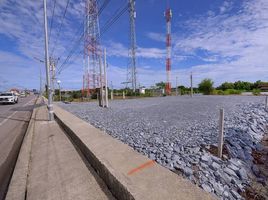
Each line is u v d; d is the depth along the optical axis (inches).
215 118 462.6
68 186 165.2
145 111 634.2
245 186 191.8
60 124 457.1
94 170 192.4
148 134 320.2
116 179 144.8
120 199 139.5
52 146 286.4
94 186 162.6
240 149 267.4
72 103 1233.4
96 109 759.7
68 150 261.0
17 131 418.3
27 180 182.5
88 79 1477.6
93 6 962.1
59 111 686.5
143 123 415.2
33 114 679.1
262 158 266.5
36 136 359.6
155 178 145.5
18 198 154.3
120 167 164.4
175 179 144.0
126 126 389.7
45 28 526.3
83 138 264.1
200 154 229.5
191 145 259.0
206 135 306.0
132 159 182.4
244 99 1104.2
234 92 1855.3
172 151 238.2
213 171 197.0
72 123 398.9
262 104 767.7
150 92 2140.7
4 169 217.0
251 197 176.7
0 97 1290.6
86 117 533.6
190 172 186.2
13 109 937.5
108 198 145.2
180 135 309.9
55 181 176.1
